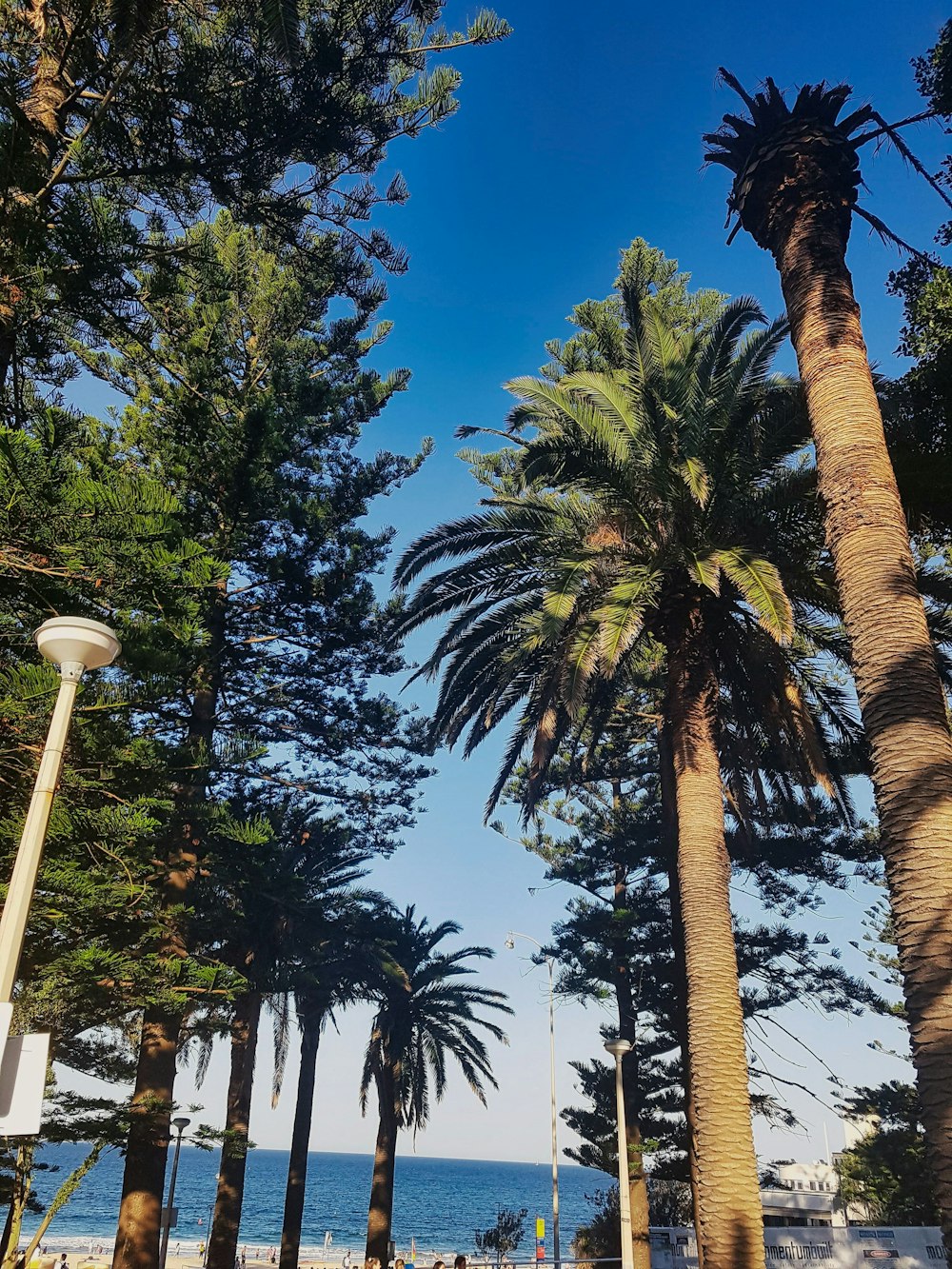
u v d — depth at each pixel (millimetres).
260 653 20234
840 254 10203
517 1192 182375
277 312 20391
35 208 9273
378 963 26000
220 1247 20594
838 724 14742
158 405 17688
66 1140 12367
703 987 10789
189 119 11438
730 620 13359
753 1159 9969
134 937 13828
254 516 17109
